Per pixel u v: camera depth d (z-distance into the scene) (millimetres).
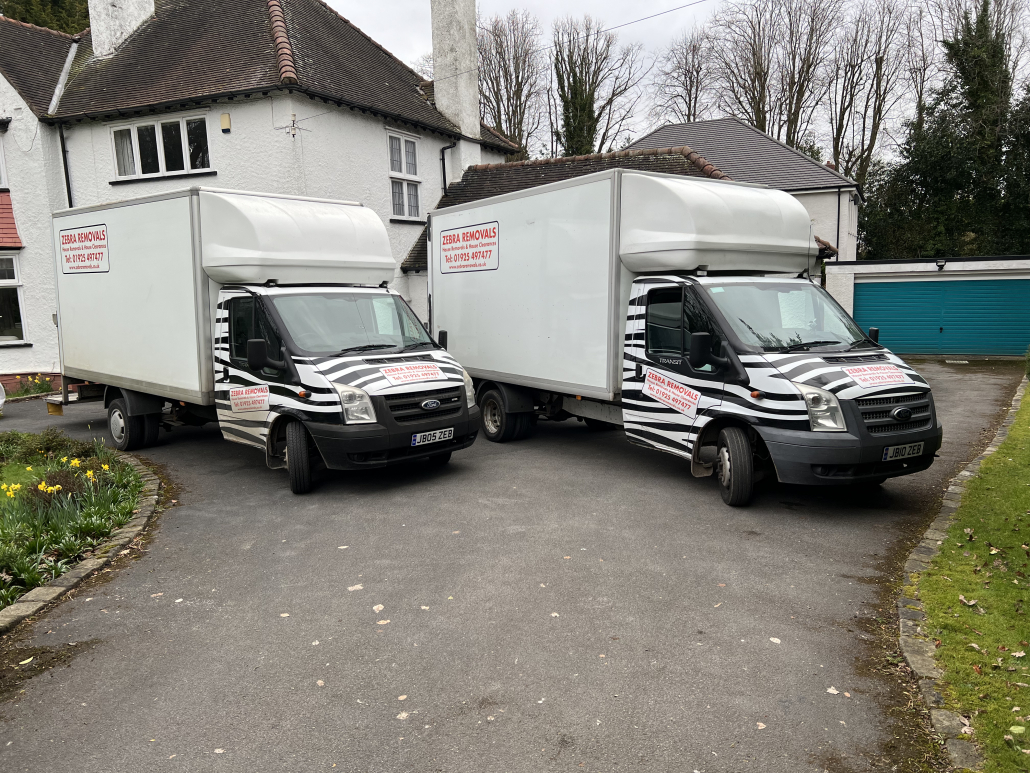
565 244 8328
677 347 7039
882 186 29531
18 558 5289
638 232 7406
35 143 16938
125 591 5043
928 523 6070
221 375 8141
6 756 3191
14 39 18547
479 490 7391
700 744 3152
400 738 3240
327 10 20281
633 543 5711
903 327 21156
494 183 19172
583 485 7496
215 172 15719
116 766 3100
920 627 4137
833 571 5086
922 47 32750
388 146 17719
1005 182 25422
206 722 3404
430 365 7719
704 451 9000
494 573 5152
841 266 21328
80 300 10352
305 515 6699
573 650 4016
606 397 7891
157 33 18438
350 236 8625
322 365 7176
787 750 3100
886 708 3404
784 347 6543
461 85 19891
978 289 20250
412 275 18125
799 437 5953
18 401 15523
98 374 10172
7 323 17516
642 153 17750
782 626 4266
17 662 4066
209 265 8000
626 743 3170
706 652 3965
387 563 5406
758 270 7594
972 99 26500
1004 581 4695
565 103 33438
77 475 7371
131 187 16578
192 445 10266
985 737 3094
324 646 4133
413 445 7227
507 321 9430
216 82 15586
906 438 6031
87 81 17766
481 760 3070
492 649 4043
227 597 4883
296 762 3084
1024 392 12969
